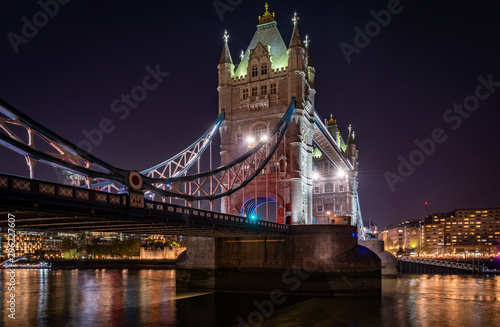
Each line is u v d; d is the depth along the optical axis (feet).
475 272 381.40
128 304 169.78
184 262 208.64
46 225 99.71
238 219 142.92
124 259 563.48
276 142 216.95
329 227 192.34
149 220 98.84
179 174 216.95
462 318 141.69
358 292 185.88
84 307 163.73
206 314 146.20
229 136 248.32
